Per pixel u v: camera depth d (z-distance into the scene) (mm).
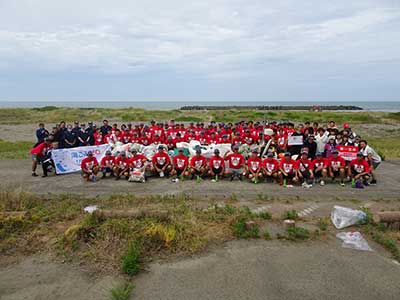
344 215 5855
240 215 5875
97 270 4352
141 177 9039
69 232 5152
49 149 10273
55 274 4285
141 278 4152
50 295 3822
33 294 3844
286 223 5586
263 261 4559
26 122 34906
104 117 40438
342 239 5250
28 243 5105
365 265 4449
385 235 5340
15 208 6367
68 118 38781
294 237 5285
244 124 14523
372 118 38406
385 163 12156
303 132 10891
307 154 8977
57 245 5008
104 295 3816
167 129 14602
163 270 4344
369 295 3768
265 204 6996
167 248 4871
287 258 4645
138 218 5555
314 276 4168
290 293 3799
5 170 10844
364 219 5809
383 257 4691
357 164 8844
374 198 7520
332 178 9109
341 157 8922
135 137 12805
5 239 5191
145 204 6812
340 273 4242
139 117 39594
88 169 9289
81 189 8273
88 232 5168
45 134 12047
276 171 8938
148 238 4961
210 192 7984
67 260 4629
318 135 10539
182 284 4008
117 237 5004
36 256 4766
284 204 7008
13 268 4453
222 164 9320
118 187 8492
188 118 37625
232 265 4453
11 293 3863
